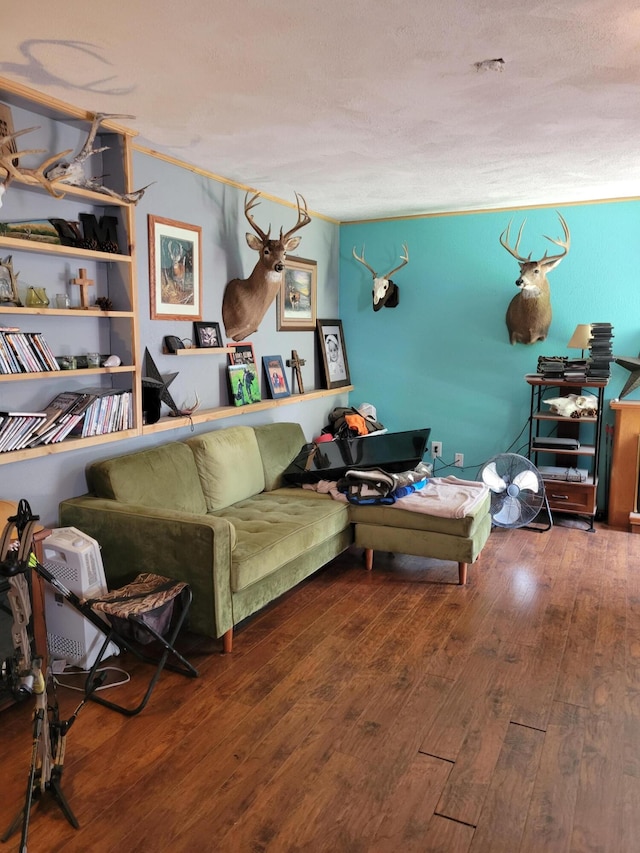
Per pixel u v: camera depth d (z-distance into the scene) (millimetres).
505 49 2070
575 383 4387
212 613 2633
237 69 2232
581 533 4430
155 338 3430
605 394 4668
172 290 3498
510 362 4930
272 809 1832
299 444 4387
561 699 2391
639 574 3666
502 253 4848
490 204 4688
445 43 2025
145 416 3303
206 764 2031
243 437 3834
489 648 2789
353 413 5191
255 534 3023
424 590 3445
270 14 1831
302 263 4832
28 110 2619
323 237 5176
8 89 2367
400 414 5395
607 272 4555
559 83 2359
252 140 3090
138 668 2633
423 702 2375
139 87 2406
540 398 4660
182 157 3410
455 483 3980
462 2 1761
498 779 1955
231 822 1784
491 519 4129
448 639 2875
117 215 3027
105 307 2990
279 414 4574
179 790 1913
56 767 1846
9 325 2613
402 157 3393
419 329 5215
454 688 2471
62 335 2893
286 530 3098
